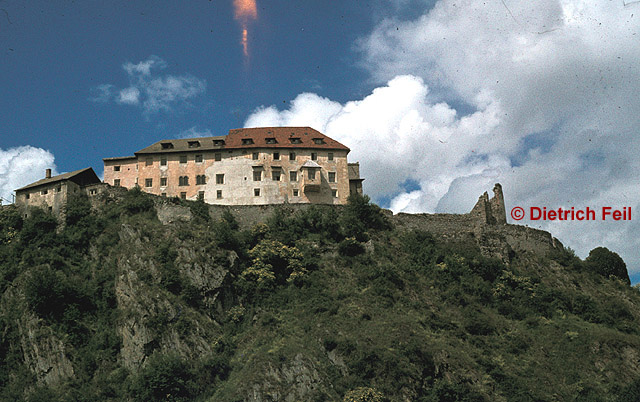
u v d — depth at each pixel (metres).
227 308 95.50
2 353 91.00
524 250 118.62
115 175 122.19
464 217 118.81
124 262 97.88
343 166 124.56
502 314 101.06
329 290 98.31
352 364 84.88
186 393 84.25
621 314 106.69
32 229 105.06
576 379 89.38
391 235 113.19
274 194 120.06
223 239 100.94
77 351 90.00
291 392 82.38
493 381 86.06
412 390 82.69
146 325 89.62
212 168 121.31
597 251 123.12
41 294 92.31
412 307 97.19
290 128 130.12
